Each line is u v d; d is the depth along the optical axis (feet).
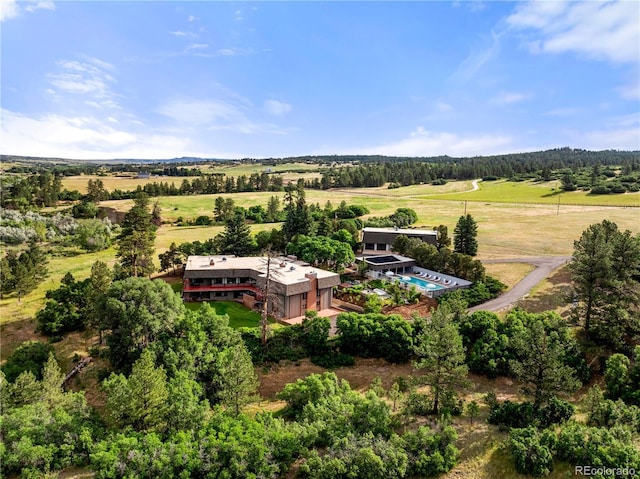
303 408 113.19
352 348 168.35
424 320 168.55
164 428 107.14
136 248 246.06
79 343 186.91
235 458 90.33
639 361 122.31
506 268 269.03
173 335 149.48
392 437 97.96
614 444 90.58
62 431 105.09
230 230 302.25
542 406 113.50
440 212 504.02
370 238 324.60
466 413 119.14
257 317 205.87
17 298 237.04
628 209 472.85
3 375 126.31
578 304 193.88
